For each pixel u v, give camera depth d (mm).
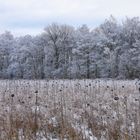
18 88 20000
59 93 16828
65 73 67062
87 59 63500
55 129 8445
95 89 17719
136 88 19594
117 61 58062
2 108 11500
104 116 9859
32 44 73562
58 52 70750
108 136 7309
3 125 8070
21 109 11141
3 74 76500
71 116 9820
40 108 11516
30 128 8344
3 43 78312
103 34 64938
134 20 61531
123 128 7883
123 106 11492
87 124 8961
